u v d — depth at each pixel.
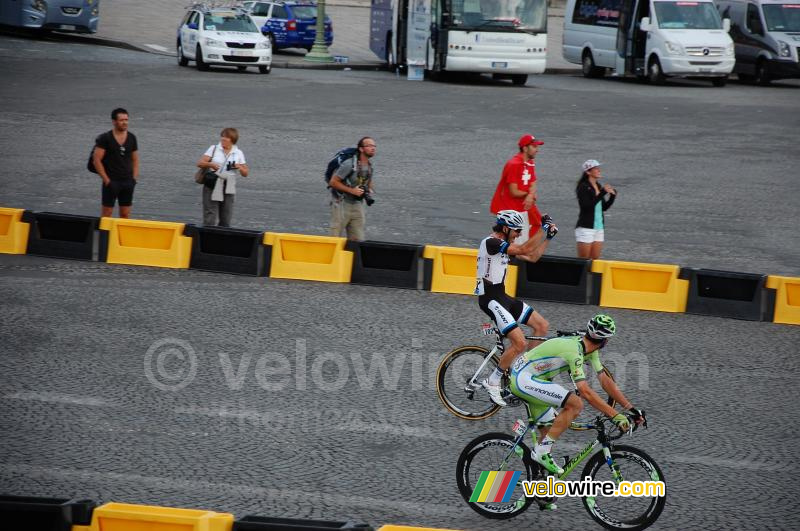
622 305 33.62
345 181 35.00
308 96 75.38
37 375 24.39
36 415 21.97
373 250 35.00
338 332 28.88
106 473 19.27
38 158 51.38
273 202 44.91
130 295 32.06
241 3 108.44
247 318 29.97
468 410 23.08
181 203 43.84
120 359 25.83
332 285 34.78
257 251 35.47
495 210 34.72
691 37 91.88
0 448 20.17
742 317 32.75
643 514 17.72
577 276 33.94
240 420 22.25
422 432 22.03
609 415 17.81
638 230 42.50
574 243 40.56
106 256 36.62
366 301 32.59
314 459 20.34
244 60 86.12
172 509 16.03
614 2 97.50
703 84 97.19
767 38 95.69
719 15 94.06
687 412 23.59
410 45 90.94
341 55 106.75
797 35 95.50
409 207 44.84
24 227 37.19
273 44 104.44
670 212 45.78
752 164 56.88
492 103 76.44
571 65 111.25
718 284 33.03
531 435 20.56
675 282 33.25
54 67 83.06
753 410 23.81
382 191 47.78
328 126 63.44
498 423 22.80
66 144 54.91
